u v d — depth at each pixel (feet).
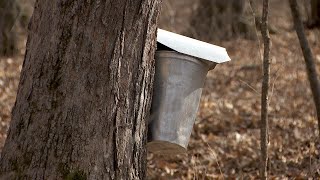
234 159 35.37
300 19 30.58
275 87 49.11
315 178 28.99
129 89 18.01
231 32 68.13
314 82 30.45
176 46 19.06
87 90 17.54
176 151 20.35
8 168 17.88
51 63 17.70
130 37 17.89
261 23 24.40
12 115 18.34
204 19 70.23
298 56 56.95
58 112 17.54
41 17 18.07
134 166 18.22
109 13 17.61
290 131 39.83
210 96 51.11
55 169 17.44
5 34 65.67
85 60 17.56
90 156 17.51
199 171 33.14
